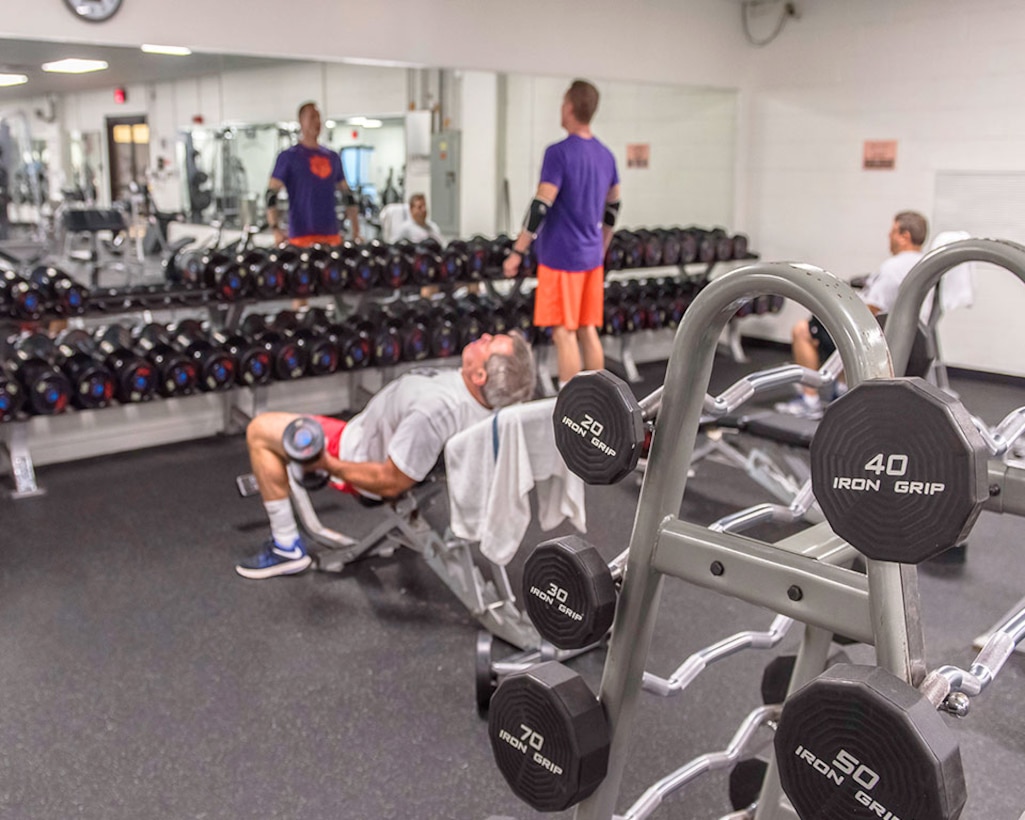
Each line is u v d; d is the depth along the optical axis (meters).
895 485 0.71
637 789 1.95
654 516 1.02
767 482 3.43
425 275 4.82
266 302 4.55
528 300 5.22
